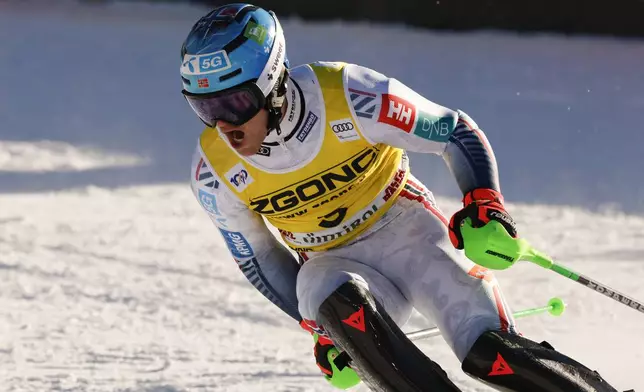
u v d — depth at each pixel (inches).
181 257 729.0
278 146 360.8
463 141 362.9
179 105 1450.5
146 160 1090.7
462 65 1891.0
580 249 753.6
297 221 383.6
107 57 1920.5
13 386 481.1
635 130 1315.2
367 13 2586.1
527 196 950.4
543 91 1622.8
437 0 2504.9
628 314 605.3
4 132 1217.4
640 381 488.4
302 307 364.8
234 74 335.9
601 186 997.8
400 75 1734.7
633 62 1977.1
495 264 335.0
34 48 2001.7
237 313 612.1
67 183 974.4
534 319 593.9
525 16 2465.6
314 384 490.3
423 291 372.2
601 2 2412.6
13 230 791.7
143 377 497.0
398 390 323.3
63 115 1341.0
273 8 2657.5
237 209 384.5
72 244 754.8
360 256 384.2
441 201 910.4
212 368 513.0
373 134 359.9
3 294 635.5
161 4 2913.4
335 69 364.8
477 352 334.3
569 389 312.8
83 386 482.9
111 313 605.3
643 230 821.2
